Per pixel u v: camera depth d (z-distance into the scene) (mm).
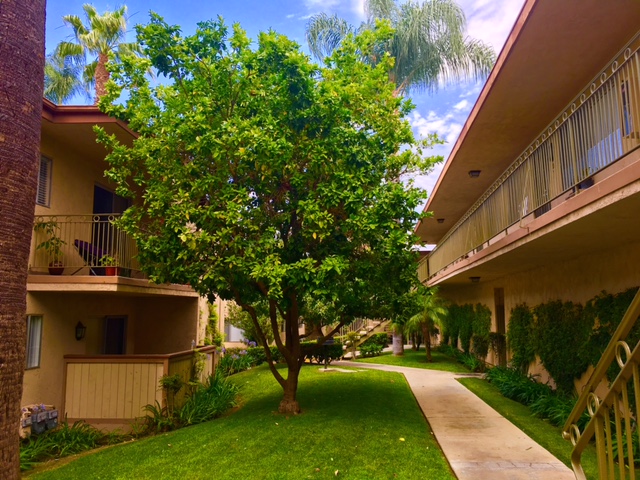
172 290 12148
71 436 8570
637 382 2918
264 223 7984
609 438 3348
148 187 8328
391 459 6391
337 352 16922
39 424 8594
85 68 22969
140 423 9484
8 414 4125
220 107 8211
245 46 8133
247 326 17656
